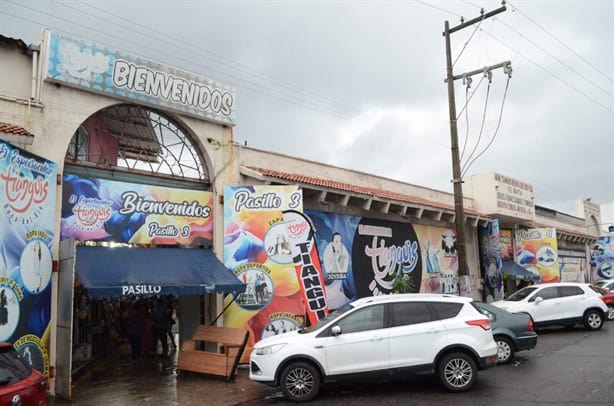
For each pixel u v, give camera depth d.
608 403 7.52
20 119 10.14
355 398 8.65
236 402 8.83
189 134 13.45
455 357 8.75
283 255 12.95
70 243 9.66
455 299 9.20
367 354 8.70
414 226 20.47
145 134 12.77
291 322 12.69
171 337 15.64
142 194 12.13
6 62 10.57
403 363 8.66
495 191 25.02
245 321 12.49
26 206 9.26
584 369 10.15
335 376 8.64
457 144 14.53
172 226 12.55
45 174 9.91
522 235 28.25
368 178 19.66
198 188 13.45
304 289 12.74
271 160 15.64
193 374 11.24
